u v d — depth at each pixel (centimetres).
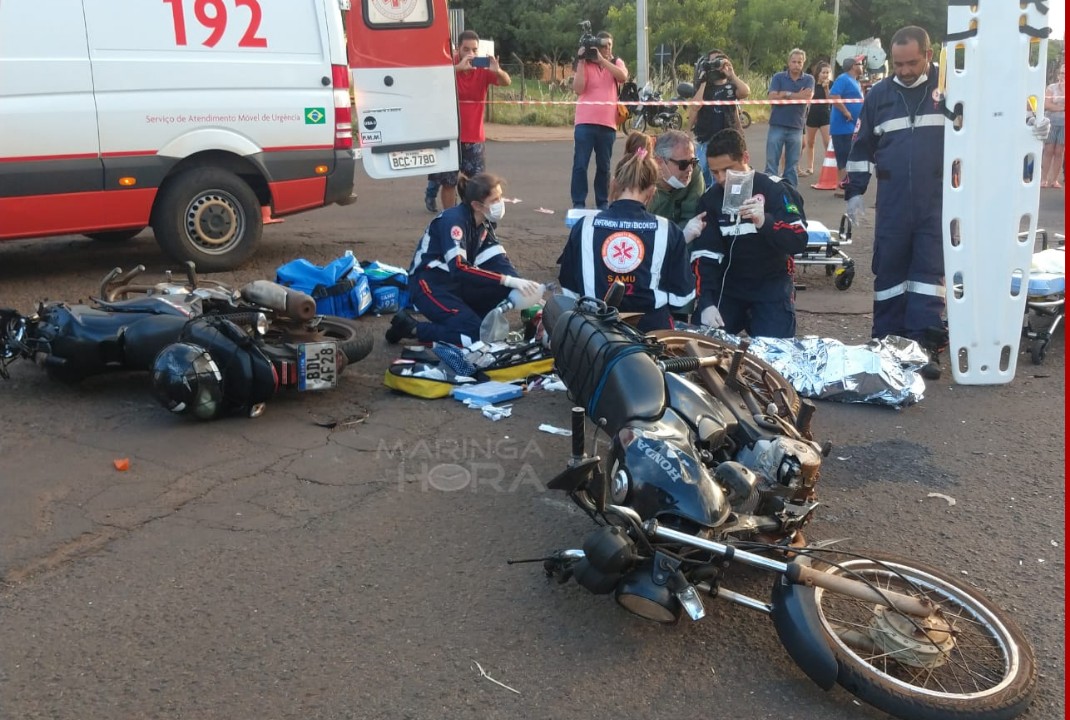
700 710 314
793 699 320
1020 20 574
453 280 624
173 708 308
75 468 470
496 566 394
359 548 405
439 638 347
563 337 435
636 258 548
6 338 570
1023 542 425
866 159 655
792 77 1284
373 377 614
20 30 733
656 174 554
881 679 301
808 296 841
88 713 305
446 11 891
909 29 613
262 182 869
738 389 435
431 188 1159
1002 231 596
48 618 352
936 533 432
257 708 309
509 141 2117
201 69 807
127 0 770
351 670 329
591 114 1045
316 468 478
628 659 338
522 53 4734
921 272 637
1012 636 322
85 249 954
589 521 432
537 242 1012
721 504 328
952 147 589
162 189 819
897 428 552
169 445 500
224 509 434
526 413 554
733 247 588
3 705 307
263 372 526
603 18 4403
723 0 3781
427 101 901
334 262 736
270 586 376
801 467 355
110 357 555
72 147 762
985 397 604
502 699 316
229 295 564
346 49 880
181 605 362
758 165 1745
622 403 388
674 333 505
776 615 320
